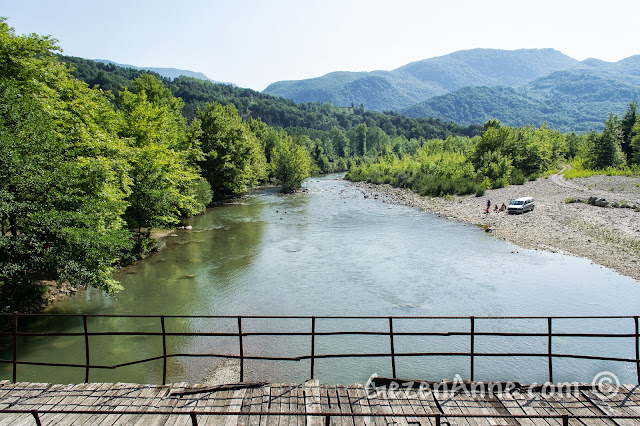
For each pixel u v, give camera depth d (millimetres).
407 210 50281
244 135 64188
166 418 7852
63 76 23859
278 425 7594
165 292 21547
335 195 67750
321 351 15391
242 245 32344
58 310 19094
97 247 18000
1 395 8789
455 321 18062
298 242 33469
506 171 68500
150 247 29906
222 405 8320
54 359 14539
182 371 13852
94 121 25750
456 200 56625
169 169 31703
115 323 17766
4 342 15875
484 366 14344
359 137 160875
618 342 15820
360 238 34875
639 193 47969
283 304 19938
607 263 25688
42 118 17719
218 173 59438
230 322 18000
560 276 23594
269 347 15711
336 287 22328
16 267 15836
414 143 167375
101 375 13469
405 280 23453
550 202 47781
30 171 16469
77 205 17984
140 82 54719
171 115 47125
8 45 20719
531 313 18516
